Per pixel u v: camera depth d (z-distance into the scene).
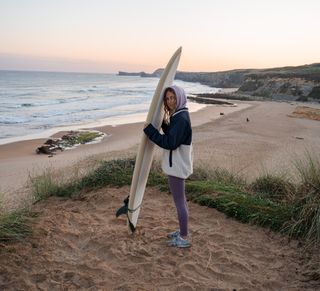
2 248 3.64
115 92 63.94
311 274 3.41
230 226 4.39
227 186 5.55
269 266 3.58
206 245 3.91
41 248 3.75
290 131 19.98
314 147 15.05
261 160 12.31
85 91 63.91
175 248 3.82
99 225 4.36
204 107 36.75
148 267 3.47
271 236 4.16
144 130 3.45
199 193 5.19
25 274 3.30
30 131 20.33
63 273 3.34
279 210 4.53
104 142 16.84
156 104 3.57
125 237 4.05
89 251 3.77
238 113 30.14
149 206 4.97
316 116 27.39
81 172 7.13
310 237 3.99
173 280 3.28
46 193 5.49
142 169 3.83
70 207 5.00
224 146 15.06
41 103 38.47
